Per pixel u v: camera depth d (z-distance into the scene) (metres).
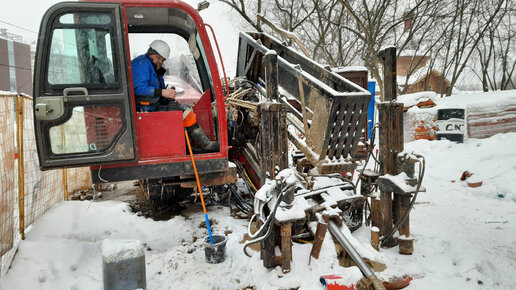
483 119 7.69
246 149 4.63
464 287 2.77
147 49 3.81
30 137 3.78
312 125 3.75
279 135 2.86
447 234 3.88
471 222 4.25
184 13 3.67
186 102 4.66
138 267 2.69
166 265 3.17
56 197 4.63
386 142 3.40
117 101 2.99
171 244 3.71
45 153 2.85
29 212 3.66
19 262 2.97
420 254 3.31
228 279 2.88
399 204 3.51
